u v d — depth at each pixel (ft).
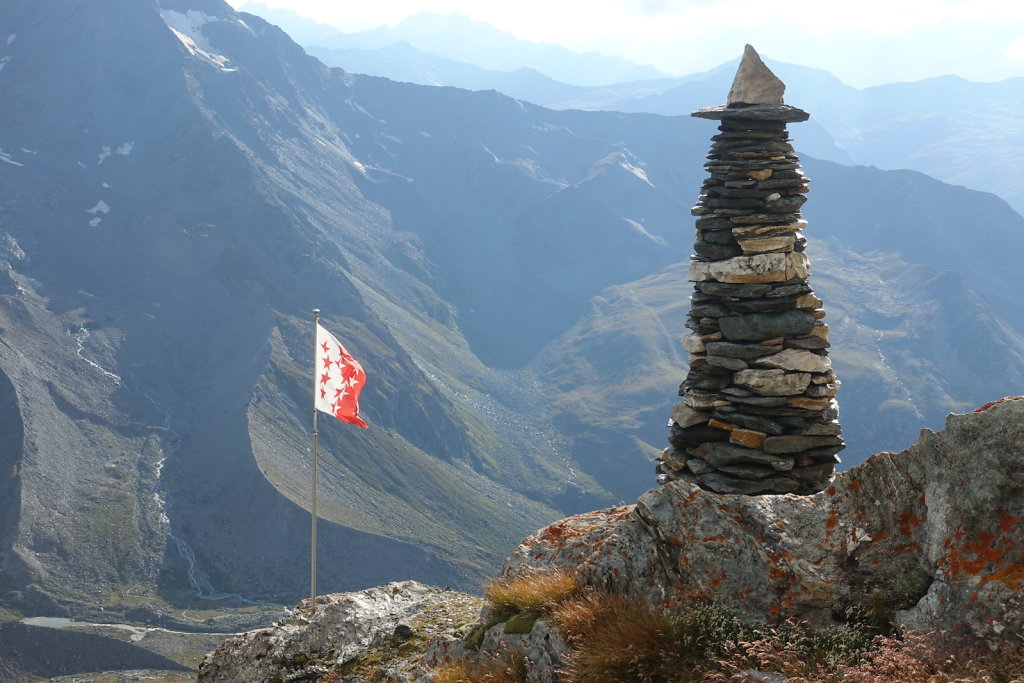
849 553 33.65
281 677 53.88
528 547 48.34
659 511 37.96
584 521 48.85
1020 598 27.43
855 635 30.83
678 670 31.53
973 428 31.19
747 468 56.39
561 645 36.14
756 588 34.14
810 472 56.18
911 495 33.27
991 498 29.68
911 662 27.14
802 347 57.11
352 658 53.78
